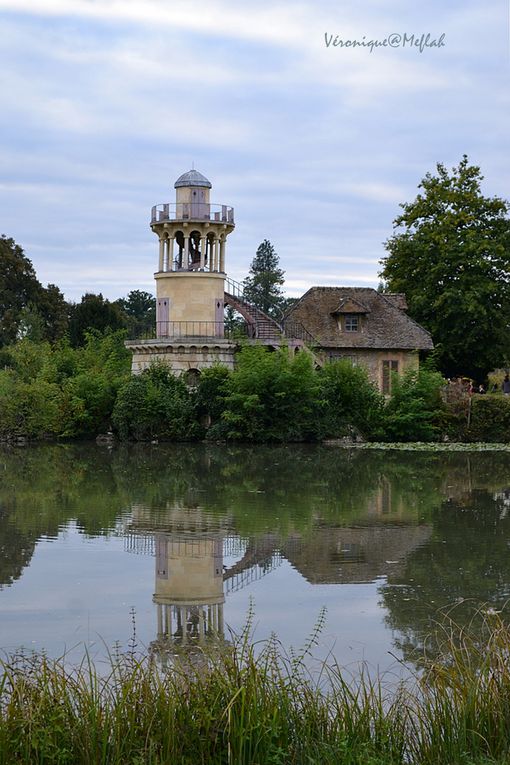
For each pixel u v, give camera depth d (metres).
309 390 66.62
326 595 23.59
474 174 83.12
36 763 12.46
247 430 66.69
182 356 71.19
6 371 73.69
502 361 81.12
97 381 70.62
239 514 35.19
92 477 46.34
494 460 56.22
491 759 13.13
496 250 78.81
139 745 12.83
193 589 24.16
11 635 20.05
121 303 171.62
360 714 13.90
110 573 25.73
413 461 55.25
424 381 68.88
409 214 83.88
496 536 31.17
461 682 14.54
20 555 27.77
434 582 24.92
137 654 18.38
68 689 13.52
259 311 75.81
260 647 19.20
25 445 65.69
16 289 112.62
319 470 50.19
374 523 33.50
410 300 82.06
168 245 73.44
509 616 21.58
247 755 12.80
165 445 65.56
